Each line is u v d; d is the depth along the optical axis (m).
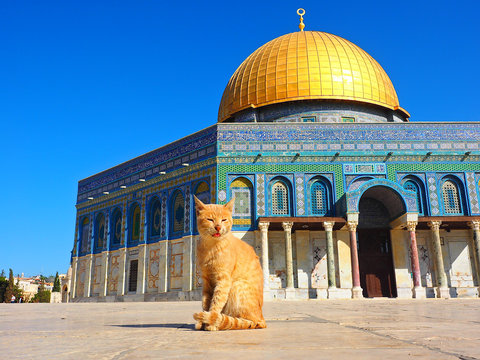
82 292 39.16
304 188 29.69
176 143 33.50
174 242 31.88
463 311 9.80
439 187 30.00
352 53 36.91
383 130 30.86
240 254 5.29
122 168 37.91
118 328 5.43
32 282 149.12
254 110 35.88
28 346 3.46
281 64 36.00
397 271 29.23
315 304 17.11
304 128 30.78
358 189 27.98
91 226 39.88
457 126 31.14
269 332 4.46
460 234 29.86
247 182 29.91
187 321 6.88
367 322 6.12
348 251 29.06
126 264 35.16
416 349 3.04
